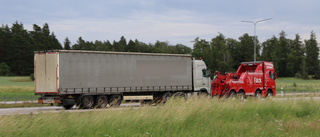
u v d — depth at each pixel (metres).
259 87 28.64
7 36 127.88
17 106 26.22
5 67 118.69
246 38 135.00
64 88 20.44
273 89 29.80
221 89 26.97
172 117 12.69
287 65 150.62
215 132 11.59
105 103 21.86
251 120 14.75
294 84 69.12
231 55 133.75
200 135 11.20
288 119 15.80
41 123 10.96
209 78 27.27
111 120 11.71
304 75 138.88
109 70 22.14
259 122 14.36
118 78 22.50
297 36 159.62
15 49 125.38
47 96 21.05
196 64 26.58
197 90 26.52
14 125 10.52
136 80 23.30
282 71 152.00
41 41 137.38
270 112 16.94
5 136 9.91
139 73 23.45
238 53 134.88
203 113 13.87
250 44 134.38
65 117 11.72
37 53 21.28
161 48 150.50
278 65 151.00
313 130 12.78
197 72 26.56
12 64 124.44
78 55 20.97
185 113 13.20
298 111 17.55
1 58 125.00
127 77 22.91
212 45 134.25
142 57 23.67
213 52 129.00
